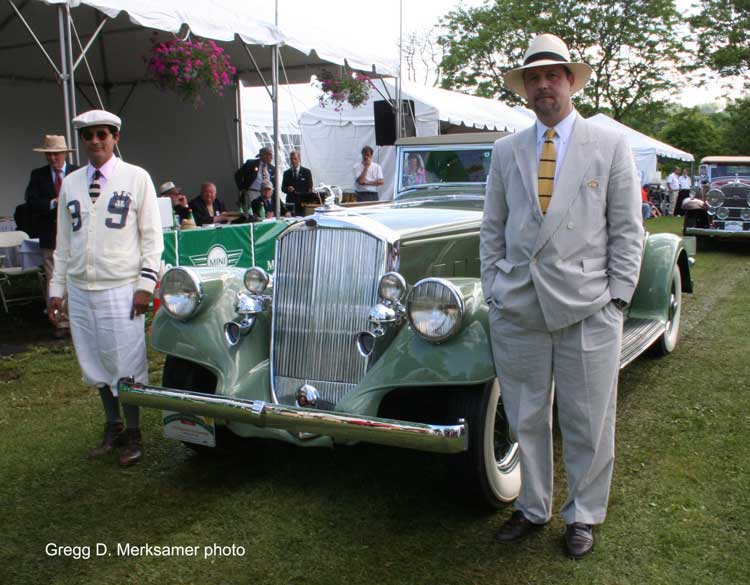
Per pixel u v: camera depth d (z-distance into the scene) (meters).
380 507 2.96
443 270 3.51
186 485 3.19
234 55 10.12
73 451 3.57
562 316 2.44
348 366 3.02
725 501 2.89
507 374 2.60
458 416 2.72
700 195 13.05
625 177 2.46
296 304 3.13
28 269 6.71
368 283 2.97
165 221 6.63
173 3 6.79
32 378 4.75
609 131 2.51
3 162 10.48
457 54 30.58
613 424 2.59
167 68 7.11
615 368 2.54
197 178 11.96
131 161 11.85
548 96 2.46
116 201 3.29
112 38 9.28
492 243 2.66
